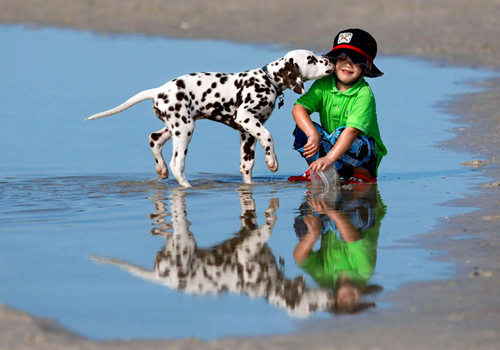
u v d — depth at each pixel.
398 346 6.17
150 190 11.98
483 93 18.94
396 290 7.50
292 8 34.00
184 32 30.73
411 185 11.77
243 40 28.55
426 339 6.30
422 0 33.59
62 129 16.61
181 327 6.79
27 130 16.56
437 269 8.00
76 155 14.48
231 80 12.09
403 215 10.09
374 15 31.52
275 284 7.87
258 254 8.80
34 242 9.35
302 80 11.96
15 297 7.56
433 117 16.70
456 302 7.10
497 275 7.74
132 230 9.81
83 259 8.71
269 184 12.25
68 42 29.28
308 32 29.44
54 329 6.74
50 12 36.47
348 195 11.32
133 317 7.03
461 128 15.56
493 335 6.35
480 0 32.91
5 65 24.70
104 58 25.56
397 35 28.00
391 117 16.89
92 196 11.62
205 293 7.65
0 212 10.74
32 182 12.55
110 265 8.49
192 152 14.59
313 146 11.78
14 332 6.54
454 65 23.09
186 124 12.02
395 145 14.49
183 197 11.48
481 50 25.19
